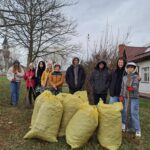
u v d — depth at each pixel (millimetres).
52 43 12562
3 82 10742
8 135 3176
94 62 5500
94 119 2785
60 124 3031
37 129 2904
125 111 3328
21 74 5230
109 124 2805
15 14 6066
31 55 11820
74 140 2791
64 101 3037
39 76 5082
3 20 4965
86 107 2865
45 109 2910
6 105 5156
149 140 3160
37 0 7297
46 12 8508
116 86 3449
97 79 3732
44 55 12609
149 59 10141
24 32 10992
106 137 2818
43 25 9859
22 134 3203
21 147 2809
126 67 3316
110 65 5605
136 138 3156
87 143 2898
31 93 5195
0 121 3775
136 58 10789
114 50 5914
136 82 3234
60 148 2795
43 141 2953
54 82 4414
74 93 3750
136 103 3244
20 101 5766
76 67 4094
